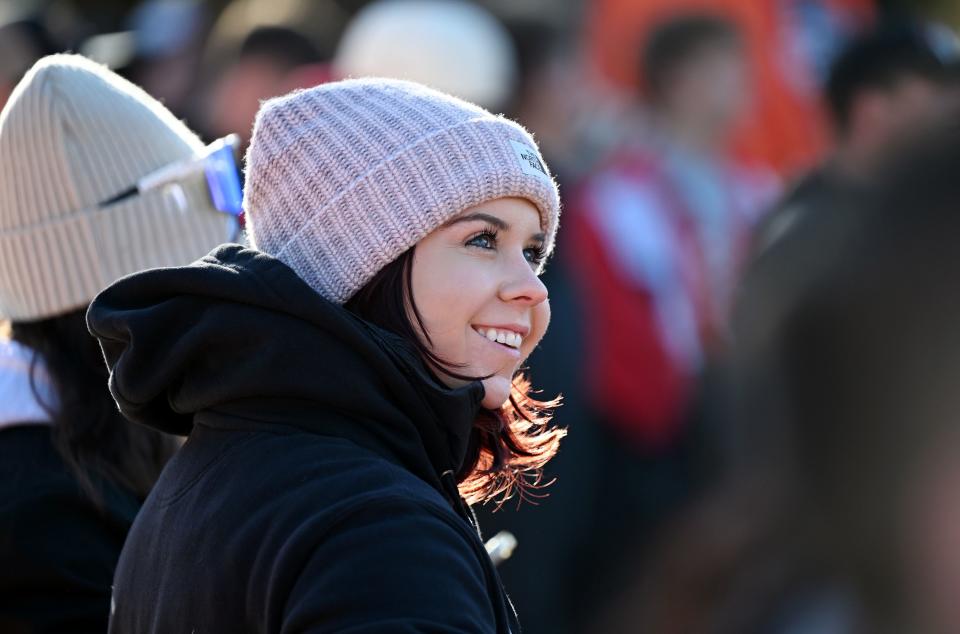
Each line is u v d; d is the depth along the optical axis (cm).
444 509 522
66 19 2072
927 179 269
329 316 547
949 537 260
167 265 784
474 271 596
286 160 620
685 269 1470
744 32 1709
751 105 1728
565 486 1322
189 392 579
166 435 770
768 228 1159
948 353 262
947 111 298
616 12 1695
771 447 294
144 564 593
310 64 1625
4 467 724
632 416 1400
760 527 293
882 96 1209
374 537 494
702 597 305
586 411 1342
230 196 805
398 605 477
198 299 574
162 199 785
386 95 623
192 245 792
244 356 554
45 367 755
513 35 1482
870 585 272
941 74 1223
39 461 728
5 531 704
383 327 600
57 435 736
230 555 530
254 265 566
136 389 580
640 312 1419
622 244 1436
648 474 1387
